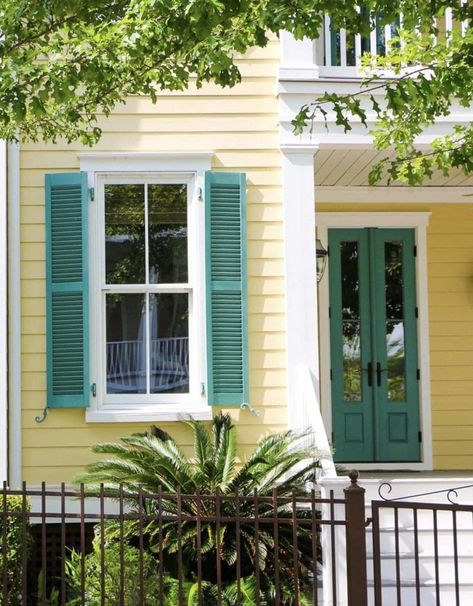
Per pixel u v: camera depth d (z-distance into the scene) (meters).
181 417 8.55
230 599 6.94
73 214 8.68
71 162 8.79
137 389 8.77
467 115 8.90
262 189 8.89
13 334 8.62
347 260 11.05
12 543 7.21
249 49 8.97
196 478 7.41
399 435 10.96
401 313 11.04
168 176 8.89
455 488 7.91
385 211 11.01
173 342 8.84
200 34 5.25
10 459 8.52
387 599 7.35
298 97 8.86
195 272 8.80
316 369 8.69
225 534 7.23
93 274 8.73
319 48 9.47
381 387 10.98
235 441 7.93
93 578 6.99
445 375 10.98
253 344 8.78
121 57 6.13
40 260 8.73
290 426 8.61
